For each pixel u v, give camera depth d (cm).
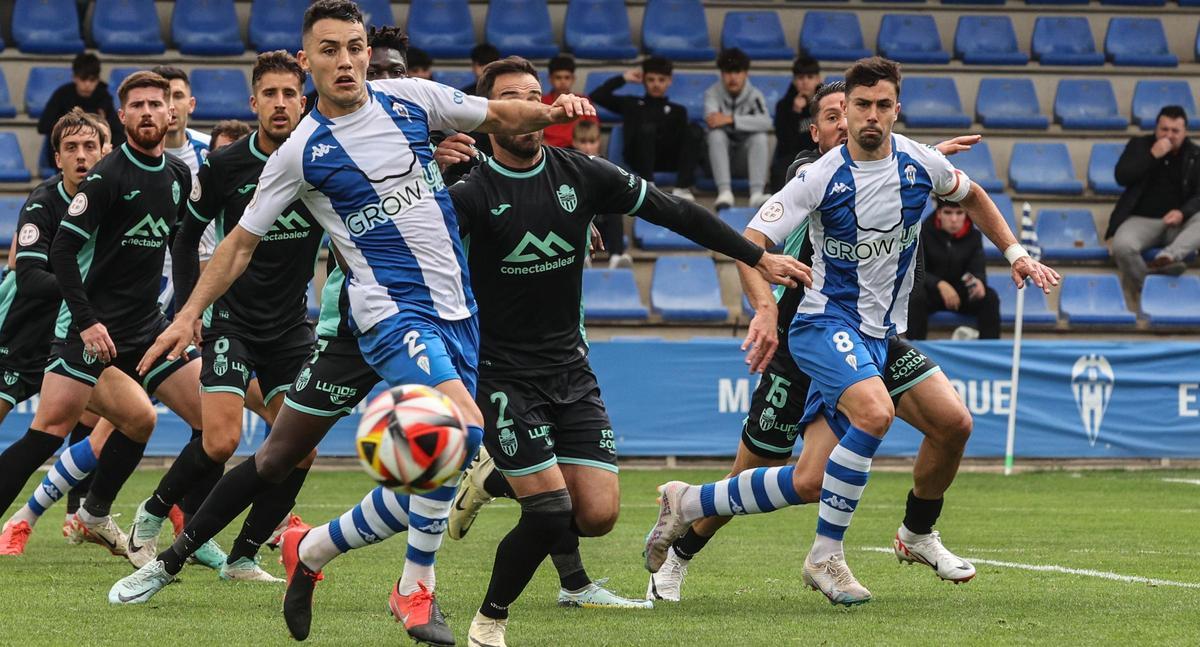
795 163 1427
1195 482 2641
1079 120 3869
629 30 3956
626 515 2133
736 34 3984
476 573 1477
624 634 1091
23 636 1060
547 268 1121
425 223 1038
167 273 1969
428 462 867
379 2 3894
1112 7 4159
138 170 1508
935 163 1303
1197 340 3384
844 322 1277
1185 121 3434
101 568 1502
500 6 3922
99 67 3319
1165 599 1269
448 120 1070
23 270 1549
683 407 2855
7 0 4019
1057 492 2472
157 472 2748
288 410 1141
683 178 3431
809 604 1264
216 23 3834
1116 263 3528
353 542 1009
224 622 1134
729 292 3456
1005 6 4134
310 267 1509
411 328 1008
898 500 2339
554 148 1148
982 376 2877
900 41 4025
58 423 1533
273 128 1438
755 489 1268
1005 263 3553
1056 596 1291
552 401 1131
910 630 1098
